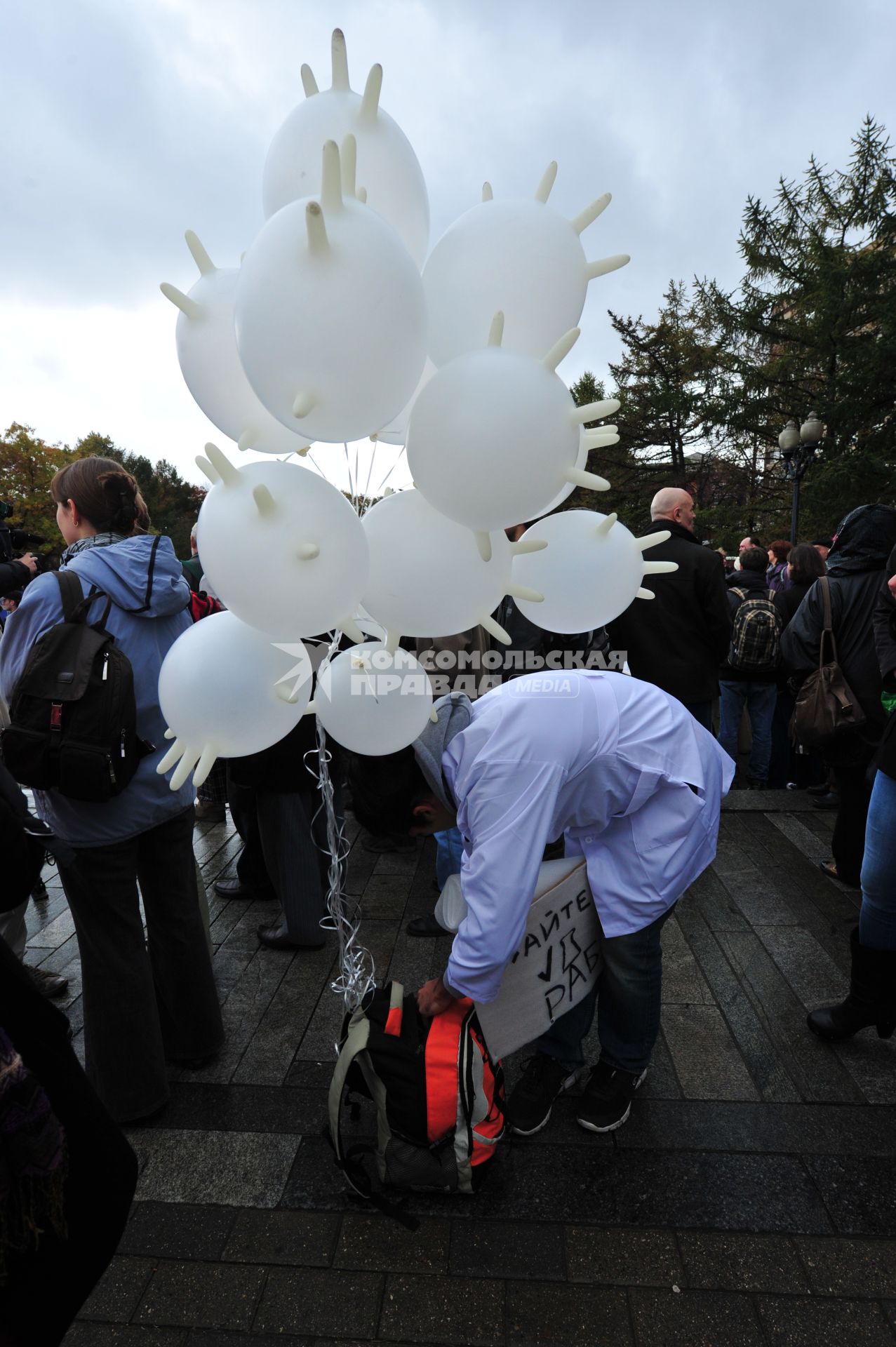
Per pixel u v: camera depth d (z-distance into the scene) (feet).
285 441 3.96
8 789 3.89
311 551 3.13
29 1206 3.14
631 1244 5.35
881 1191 5.72
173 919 6.86
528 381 2.95
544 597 4.00
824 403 52.90
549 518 4.22
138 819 6.11
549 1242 5.38
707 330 69.92
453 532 3.67
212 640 3.98
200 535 3.35
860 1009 7.02
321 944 9.26
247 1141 6.37
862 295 51.34
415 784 5.19
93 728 5.53
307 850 8.87
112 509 6.29
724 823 12.80
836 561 9.82
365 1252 5.35
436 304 3.43
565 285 3.37
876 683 9.43
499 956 4.89
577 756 5.03
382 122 3.34
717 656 11.40
